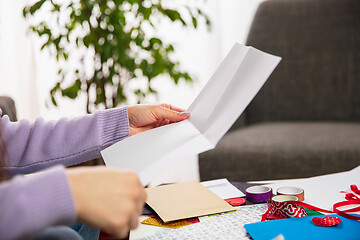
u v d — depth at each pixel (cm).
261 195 85
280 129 172
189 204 84
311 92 195
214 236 68
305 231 66
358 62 191
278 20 200
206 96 78
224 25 238
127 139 75
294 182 96
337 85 193
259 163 147
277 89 198
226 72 75
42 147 84
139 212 47
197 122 74
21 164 84
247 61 72
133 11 215
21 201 39
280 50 197
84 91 193
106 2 171
